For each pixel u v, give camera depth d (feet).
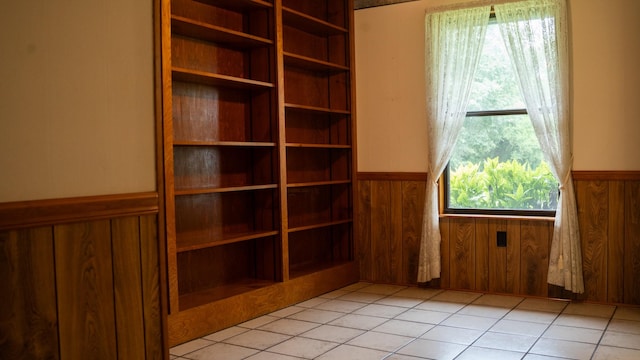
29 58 4.92
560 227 15.33
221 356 11.41
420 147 17.78
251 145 14.30
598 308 14.79
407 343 12.07
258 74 15.49
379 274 18.53
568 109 15.24
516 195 16.52
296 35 17.69
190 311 12.53
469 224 16.90
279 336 12.74
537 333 12.69
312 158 18.28
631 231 14.88
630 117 14.82
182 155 13.97
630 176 14.79
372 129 18.57
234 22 15.40
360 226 18.81
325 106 18.83
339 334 12.82
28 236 4.94
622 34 14.84
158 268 5.95
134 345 5.72
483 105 16.87
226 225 15.21
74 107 5.25
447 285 17.31
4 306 4.81
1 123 4.75
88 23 5.35
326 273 17.15
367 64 18.57
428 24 17.07
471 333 12.76
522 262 16.20
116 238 5.58
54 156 5.10
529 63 15.53
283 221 15.47
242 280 15.62
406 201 18.01
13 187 4.83
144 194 5.81
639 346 11.68
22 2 4.88
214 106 14.80
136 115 5.78
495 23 16.63
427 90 17.15
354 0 18.69
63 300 5.17
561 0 15.11
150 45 5.90
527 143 16.31
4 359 4.81
